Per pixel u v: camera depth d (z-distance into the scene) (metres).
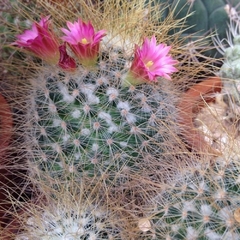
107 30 0.22
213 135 0.21
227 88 0.23
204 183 0.17
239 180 0.17
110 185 0.19
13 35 0.24
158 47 0.19
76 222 0.18
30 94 0.21
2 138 0.21
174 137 0.20
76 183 0.19
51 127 0.19
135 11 0.24
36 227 0.19
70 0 0.24
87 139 0.19
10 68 0.24
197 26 0.25
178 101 0.22
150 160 0.20
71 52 0.20
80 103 0.19
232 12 0.25
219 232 0.16
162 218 0.17
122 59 0.20
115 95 0.19
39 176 0.19
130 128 0.19
